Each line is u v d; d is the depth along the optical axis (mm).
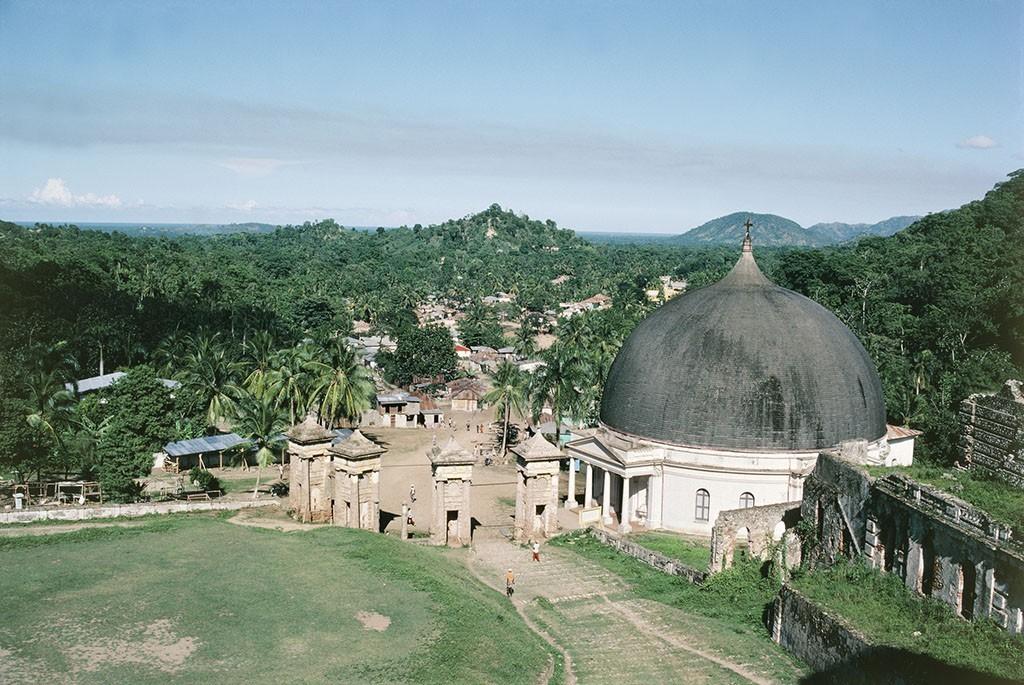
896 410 88375
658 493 69688
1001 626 34406
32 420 68688
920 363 103562
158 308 153125
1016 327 105625
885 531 43500
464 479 62781
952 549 37594
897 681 33375
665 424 69312
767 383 66812
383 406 132500
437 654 36281
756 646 42656
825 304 149625
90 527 54781
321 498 62438
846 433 67250
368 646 36844
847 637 36656
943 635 35375
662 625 46344
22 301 127500
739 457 66562
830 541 48625
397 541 56312
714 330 69750
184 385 96688
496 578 55219
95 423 76625
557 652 41156
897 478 42281
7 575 44438
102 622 38188
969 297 116000
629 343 76000
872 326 134375
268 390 95438
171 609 40094
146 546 50531
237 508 63438
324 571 46938
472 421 135375
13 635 36438
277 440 81188
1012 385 48781
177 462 89375
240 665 34250
